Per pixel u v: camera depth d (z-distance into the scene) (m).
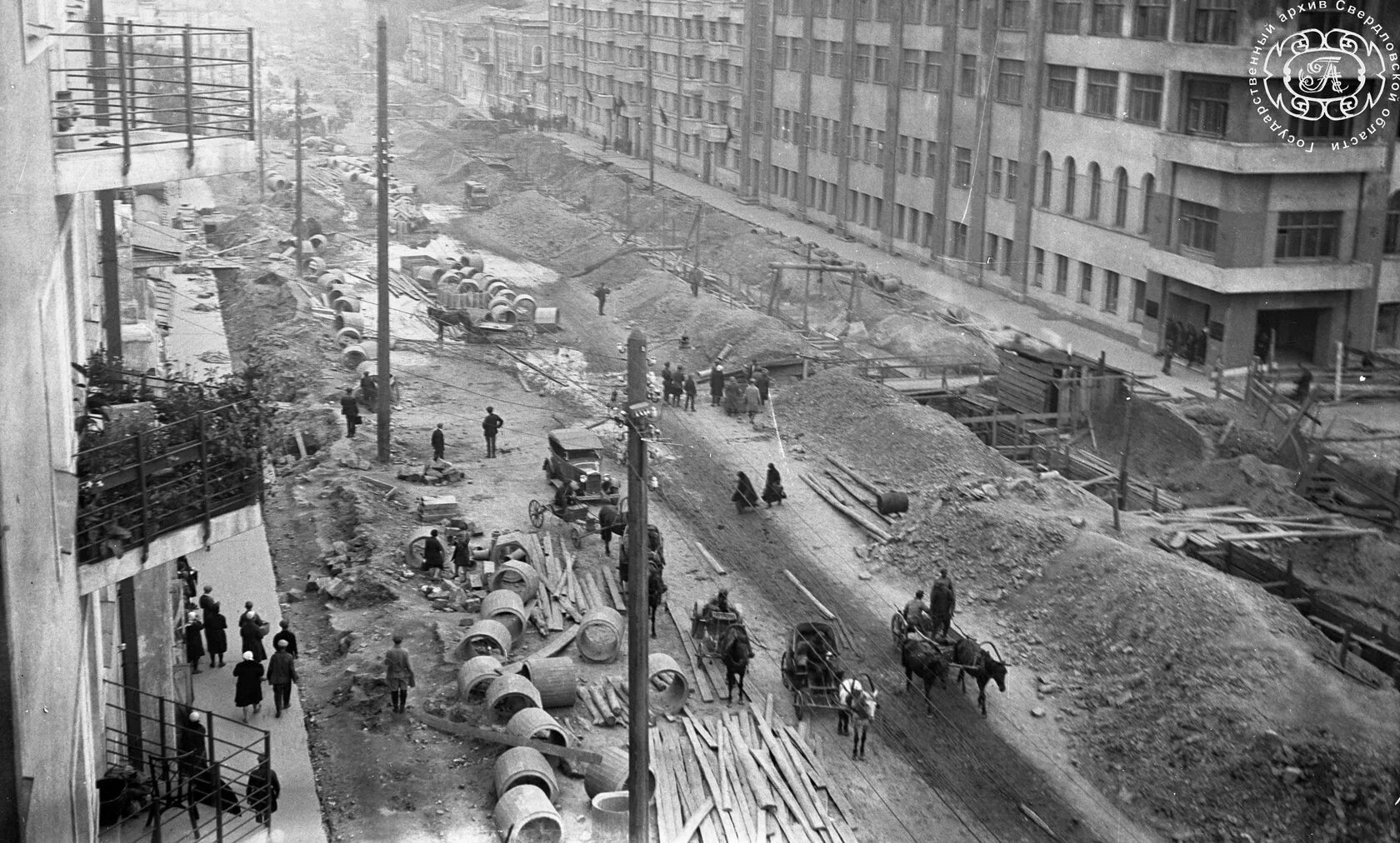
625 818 21.45
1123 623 27.66
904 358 52.16
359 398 46.00
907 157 72.12
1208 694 24.88
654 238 80.06
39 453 11.52
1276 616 27.16
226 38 87.31
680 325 59.00
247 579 31.83
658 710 26.02
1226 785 23.14
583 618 29.53
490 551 32.84
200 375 48.41
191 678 26.47
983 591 31.30
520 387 50.09
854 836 22.17
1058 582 30.11
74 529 13.19
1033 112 60.78
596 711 25.69
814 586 32.66
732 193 94.69
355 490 36.50
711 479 40.31
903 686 27.52
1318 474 38.44
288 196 85.25
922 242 71.50
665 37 105.12
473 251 79.19
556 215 86.56
